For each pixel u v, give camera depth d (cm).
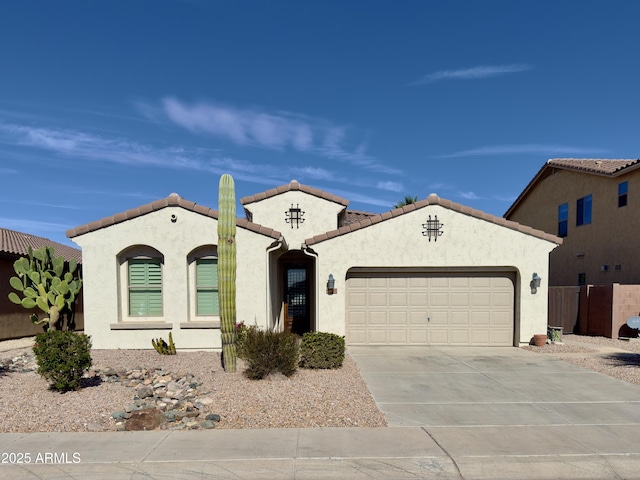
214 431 586
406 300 1309
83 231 1159
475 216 1276
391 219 1284
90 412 657
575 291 1595
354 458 499
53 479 459
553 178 2350
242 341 960
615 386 829
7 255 1530
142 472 472
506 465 486
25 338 1588
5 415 643
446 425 609
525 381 867
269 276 1210
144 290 1198
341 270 1274
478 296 1309
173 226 1173
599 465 488
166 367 948
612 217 1867
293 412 659
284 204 1520
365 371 952
